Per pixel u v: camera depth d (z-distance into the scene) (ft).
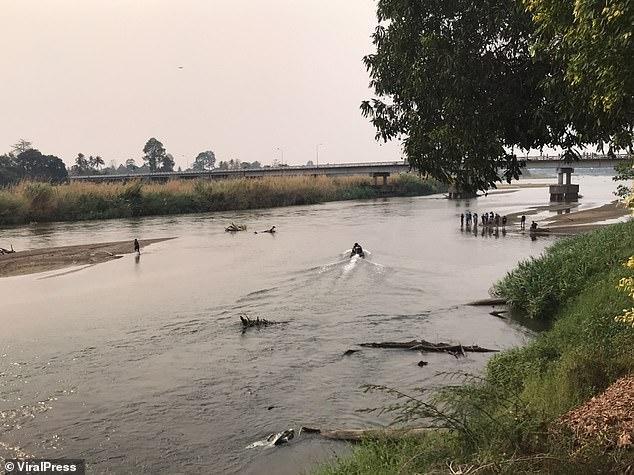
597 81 18.21
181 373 39.47
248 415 32.37
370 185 315.58
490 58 24.40
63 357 43.21
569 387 25.40
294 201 242.37
